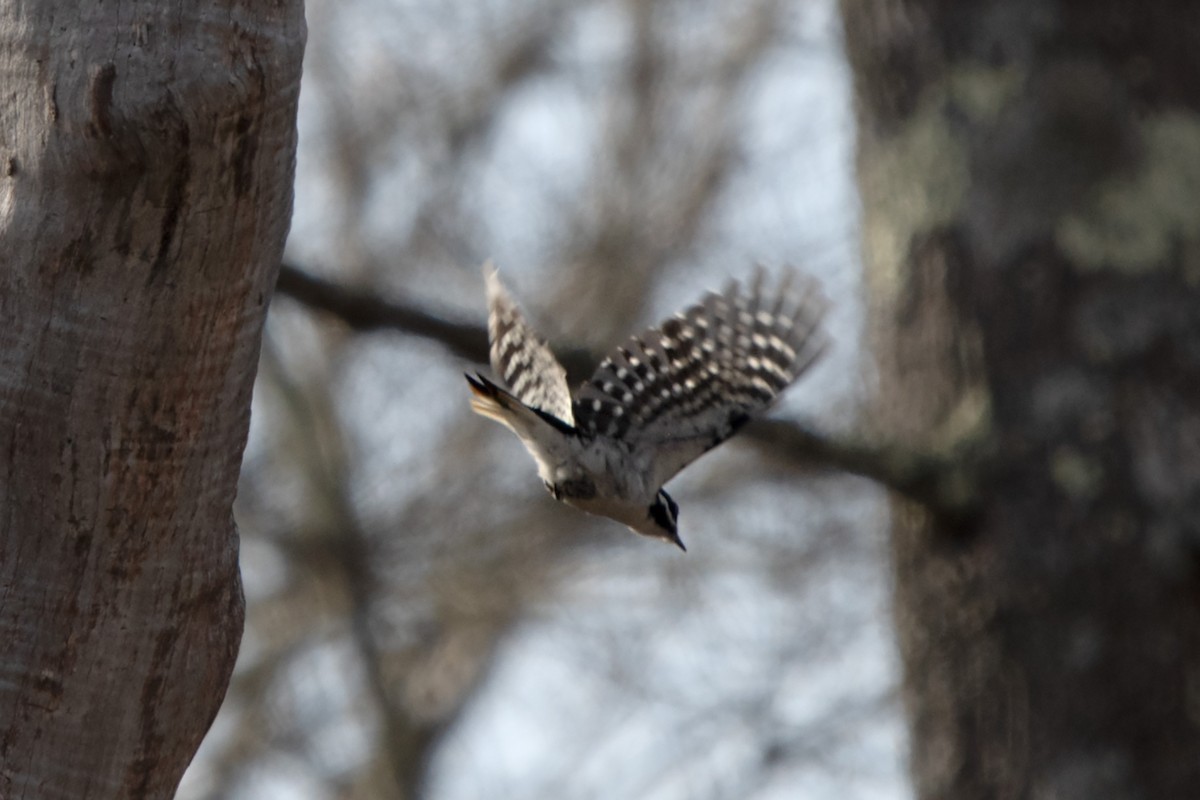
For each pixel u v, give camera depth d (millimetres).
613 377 9672
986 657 10359
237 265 6141
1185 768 9891
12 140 6055
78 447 6203
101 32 5902
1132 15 10836
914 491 10430
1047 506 10320
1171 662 10000
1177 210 10500
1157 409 10281
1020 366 10531
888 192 11281
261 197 6094
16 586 6305
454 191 20922
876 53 11484
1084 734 10039
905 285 11078
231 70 5879
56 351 6133
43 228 6051
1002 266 10680
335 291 9852
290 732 21359
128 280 6082
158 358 6145
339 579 19531
